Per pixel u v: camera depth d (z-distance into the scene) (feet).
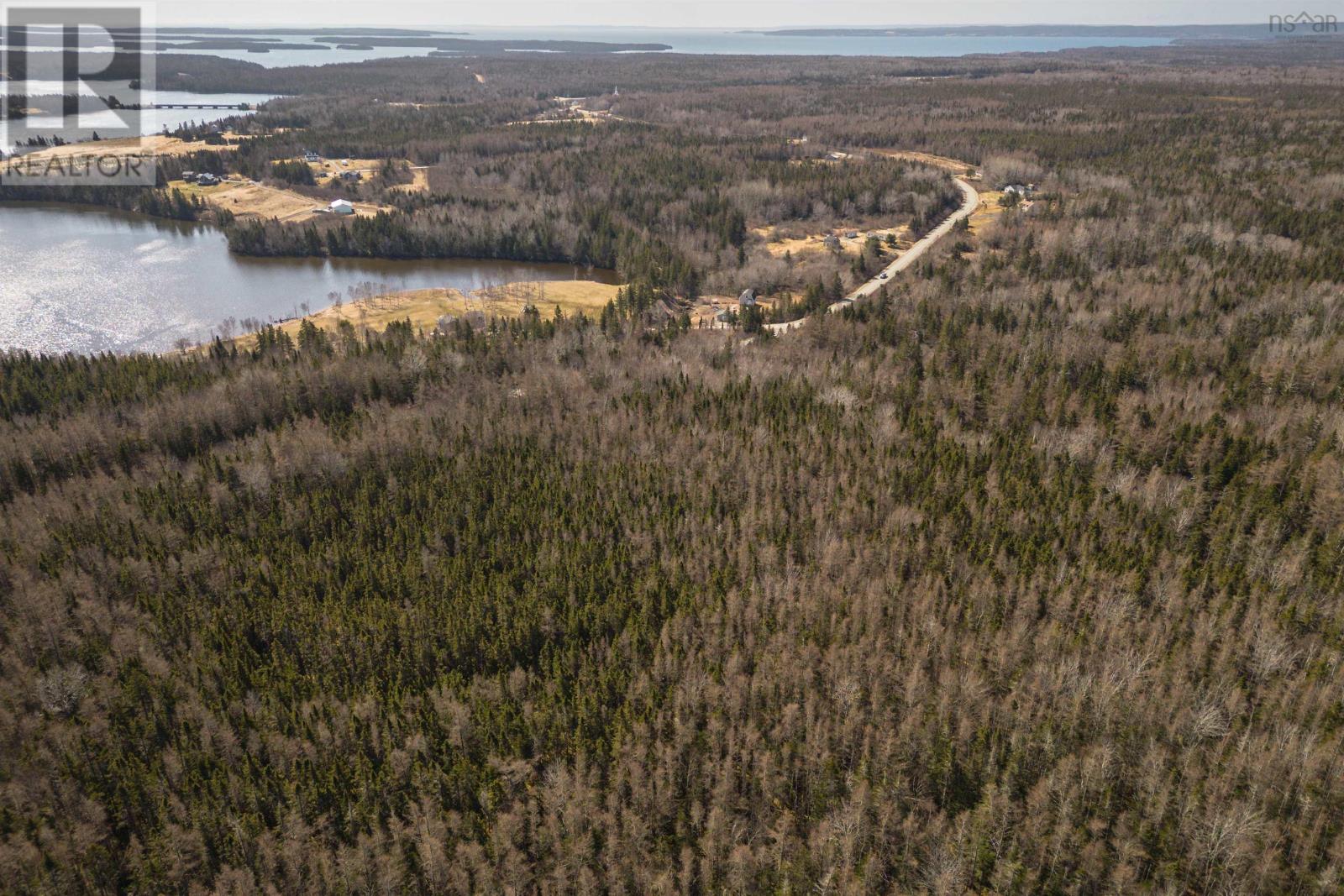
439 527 355.36
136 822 243.19
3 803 241.35
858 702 267.18
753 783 247.70
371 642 294.87
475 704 271.08
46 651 296.71
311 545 354.74
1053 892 214.90
